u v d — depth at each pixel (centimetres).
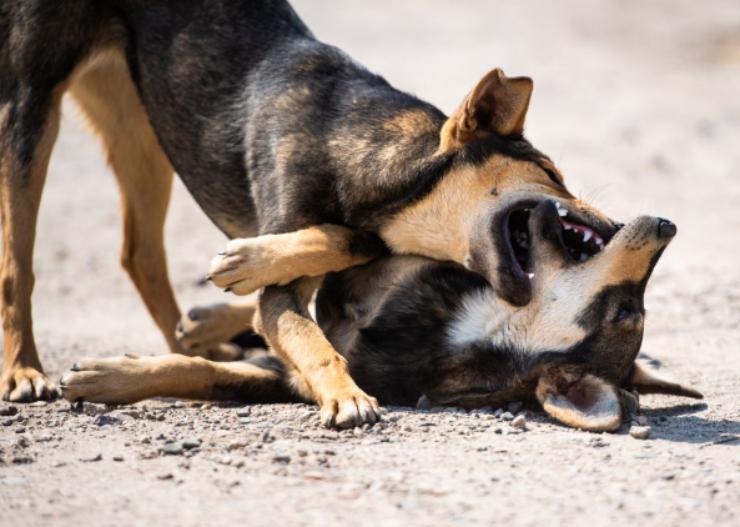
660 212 1922
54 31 1052
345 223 985
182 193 2228
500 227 927
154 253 1229
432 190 952
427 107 1011
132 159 1205
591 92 2936
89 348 1304
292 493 712
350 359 989
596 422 870
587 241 973
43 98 1059
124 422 887
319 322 1047
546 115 2683
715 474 755
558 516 677
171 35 1090
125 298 1650
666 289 1484
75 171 2388
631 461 784
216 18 1084
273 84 1043
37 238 1933
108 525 661
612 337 920
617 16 3981
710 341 1242
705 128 2616
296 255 947
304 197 984
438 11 3984
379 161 966
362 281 1009
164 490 720
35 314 1545
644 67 3259
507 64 3172
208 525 659
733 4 4125
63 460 785
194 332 1175
